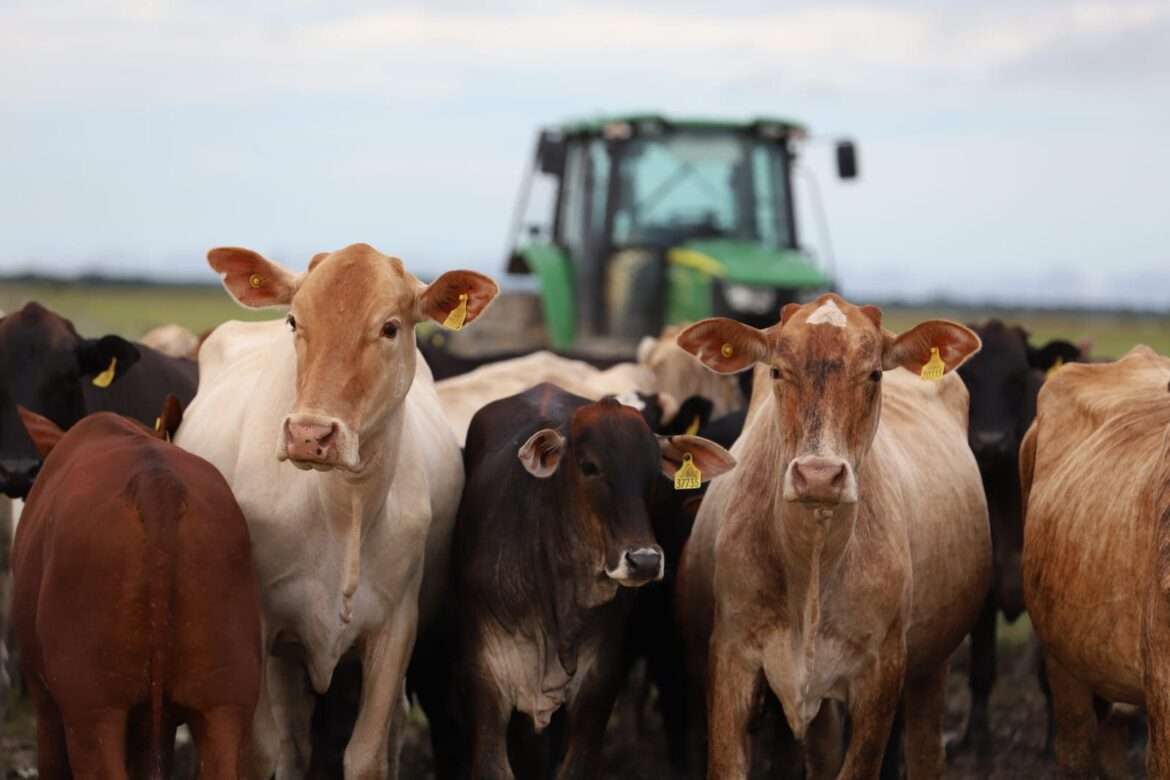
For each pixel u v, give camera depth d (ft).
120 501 25.17
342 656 31.45
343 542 29.73
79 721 25.05
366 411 27.66
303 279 29.04
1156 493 28.30
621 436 31.32
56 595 25.21
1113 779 36.27
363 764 31.09
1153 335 222.28
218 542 25.52
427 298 28.76
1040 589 33.68
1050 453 35.76
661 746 44.24
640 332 77.92
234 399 32.63
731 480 32.63
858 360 28.19
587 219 80.12
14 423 39.22
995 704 48.73
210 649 25.22
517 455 33.58
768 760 41.34
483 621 33.06
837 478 26.91
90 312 244.63
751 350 29.73
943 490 34.71
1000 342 46.85
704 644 33.94
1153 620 27.30
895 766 38.73
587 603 32.22
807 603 29.48
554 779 36.50
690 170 80.18
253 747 30.04
